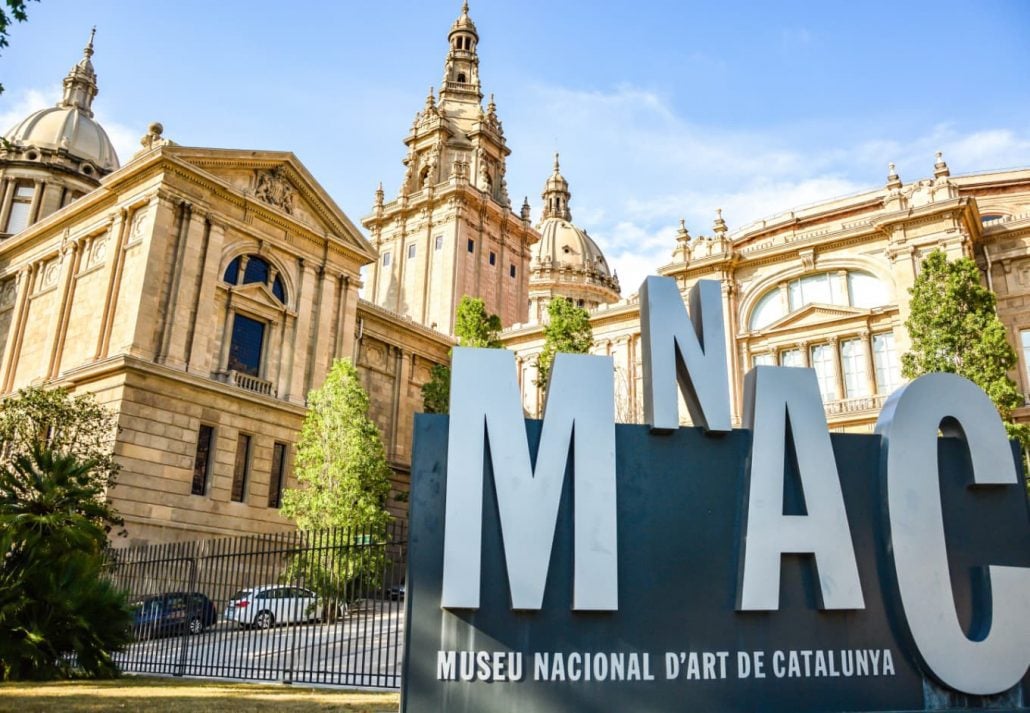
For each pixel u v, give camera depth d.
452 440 10.12
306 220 45.19
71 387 36.94
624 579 10.38
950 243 41.41
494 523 10.12
